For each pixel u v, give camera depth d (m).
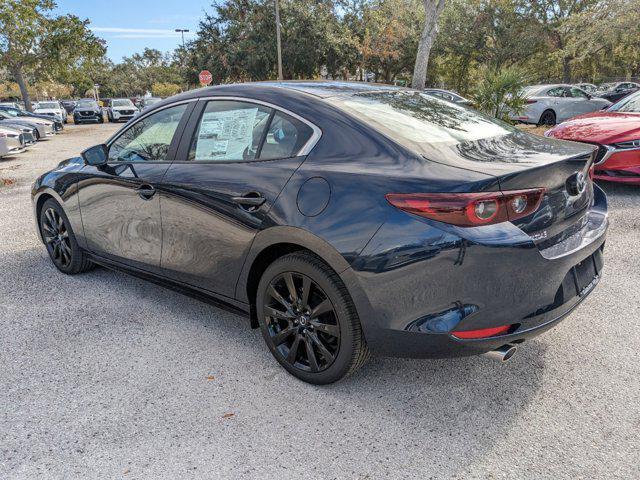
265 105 2.96
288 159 2.75
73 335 3.42
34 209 4.57
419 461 2.23
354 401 2.66
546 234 2.36
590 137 6.57
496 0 31.75
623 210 6.08
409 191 2.28
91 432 2.45
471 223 2.17
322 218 2.48
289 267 2.68
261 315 2.93
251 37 33.00
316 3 33.19
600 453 2.25
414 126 2.75
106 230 3.82
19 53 29.06
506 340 2.34
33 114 22.84
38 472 2.21
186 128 3.32
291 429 2.46
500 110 13.15
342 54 33.56
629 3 21.27
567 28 26.88
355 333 2.54
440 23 33.56
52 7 29.02
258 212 2.73
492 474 2.15
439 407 2.60
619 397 2.64
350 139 2.62
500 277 2.22
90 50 30.55
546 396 2.67
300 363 2.85
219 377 2.90
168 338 3.36
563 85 17.08
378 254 2.32
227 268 3.00
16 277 4.50
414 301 2.31
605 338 3.23
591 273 2.78
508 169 2.25
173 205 3.20
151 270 3.57
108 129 26.16
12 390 2.80
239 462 2.24
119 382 2.87
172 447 2.34
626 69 38.66
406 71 39.84
